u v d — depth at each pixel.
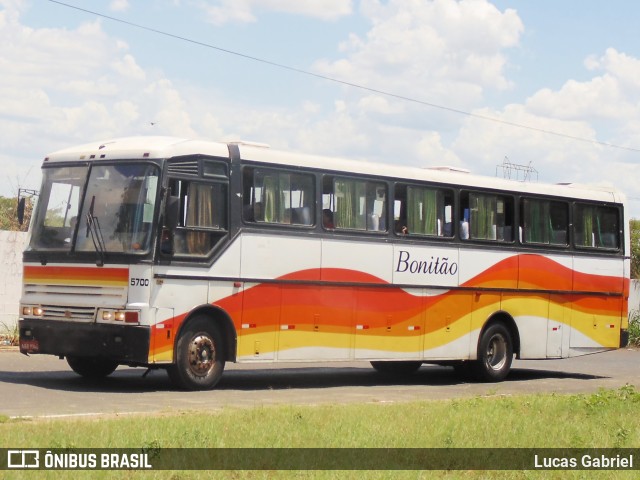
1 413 13.06
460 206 21.41
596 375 24.88
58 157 17.67
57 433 10.88
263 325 17.89
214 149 17.39
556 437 12.59
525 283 22.62
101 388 16.89
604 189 24.81
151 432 11.16
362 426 12.40
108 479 8.90
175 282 16.64
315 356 18.70
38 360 21.56
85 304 16.55
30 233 17.56
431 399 17.06
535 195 22.94
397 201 20.20
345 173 19.30
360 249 19.42
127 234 16.44
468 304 21.45
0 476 8.74
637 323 37.12
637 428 13.62
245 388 18.16
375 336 19.67
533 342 22.84
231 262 17.42
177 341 16.73
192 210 17.00
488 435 12.40
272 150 18.28
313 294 18.64
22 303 17.36
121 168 16.83
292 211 18.42
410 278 20.31
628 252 25.00
